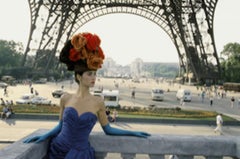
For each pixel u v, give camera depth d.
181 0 105.94
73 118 6.76
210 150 7.76
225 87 140.00
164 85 173.12
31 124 45.00
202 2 109.06
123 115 53.31
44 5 112.44
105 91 63.94
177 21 106.56
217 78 127.56
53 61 142.62
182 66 152.75
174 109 62.50
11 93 90.75
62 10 108.88
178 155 7.80
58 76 153.88
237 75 174.62
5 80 133.75
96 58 6.90
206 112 60.19
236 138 7.91
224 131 45.72
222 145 7.77
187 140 7.68
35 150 6.55
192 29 112.94
